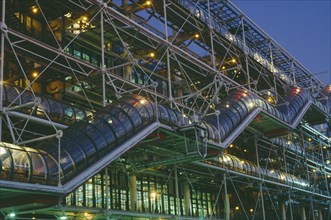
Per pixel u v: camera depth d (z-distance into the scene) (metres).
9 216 21.27
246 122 35.50
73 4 29.44
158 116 26.61
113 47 37.03
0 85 21.62
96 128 23.42
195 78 41.81
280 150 50.00
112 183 31.59
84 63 27.44
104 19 29.17
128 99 26.25
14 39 25.94
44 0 28.56
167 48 33.09
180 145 29.14
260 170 42.22
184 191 38.78
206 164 34.00
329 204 57.81
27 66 29.12
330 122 57.66
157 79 41.16
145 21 37.09
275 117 39.94
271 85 50.41
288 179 47.06
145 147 28.77
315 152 61.19
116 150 23.19
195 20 37.50
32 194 19.84
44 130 26.42
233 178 40.88
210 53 43.34
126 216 28.94
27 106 22.27
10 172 18.45
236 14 43.94
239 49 43.03
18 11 28.69
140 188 34.38
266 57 51.81
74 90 32.41
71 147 21.78
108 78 30.00
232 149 46.00
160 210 35.81
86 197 29.19
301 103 46.53
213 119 33.75
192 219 34.22
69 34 32.09
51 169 20.09
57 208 23.44
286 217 53.31
